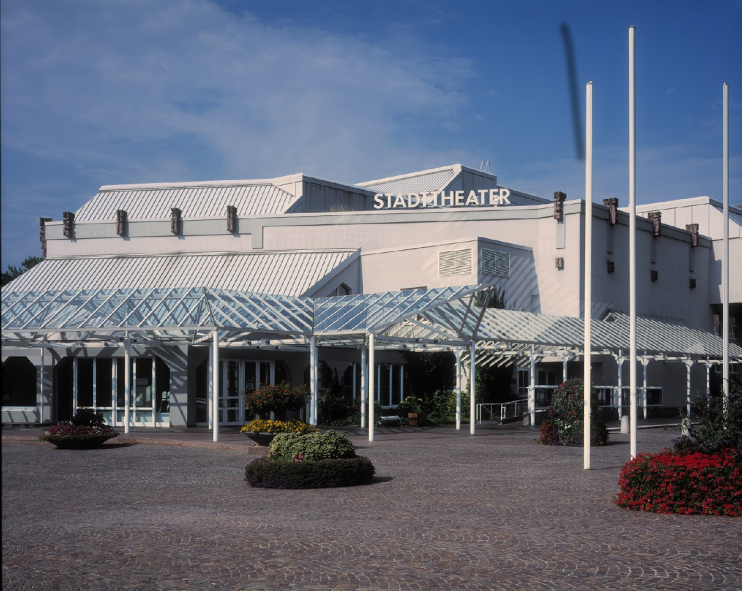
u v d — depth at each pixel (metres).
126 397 28.58
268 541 10.30
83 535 10.78
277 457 16.17
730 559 9.18
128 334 28.73
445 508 12.92
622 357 39.28
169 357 33.16
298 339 31.12
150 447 24.94
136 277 44.38
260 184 53.25
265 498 14.16
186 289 29.52
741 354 45.47
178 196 53.53
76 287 44.06
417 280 42.84
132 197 54.12
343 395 38.16
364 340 32.12
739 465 12.38
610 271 44.44
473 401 29.86
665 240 49.38
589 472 17.84
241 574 8.61
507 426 35.38
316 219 46.84
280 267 43.66
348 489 15.26
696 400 14.06
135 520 11.95
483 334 32.00
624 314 44.59
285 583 8.24
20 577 8.59
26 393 35.25
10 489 15.57
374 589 8.00
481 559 9.25
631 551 9.62
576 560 9.17
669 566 8.86
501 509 12.79
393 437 28.41
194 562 9.16
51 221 50.94
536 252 44.12
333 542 10.22
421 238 45.84
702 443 13.34
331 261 43.69
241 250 47.34
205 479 16.98
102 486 15.96
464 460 20.61
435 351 36.47
